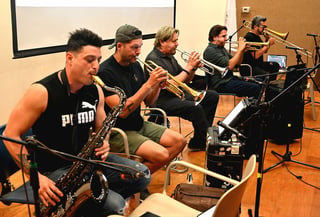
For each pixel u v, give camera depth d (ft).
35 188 4.79
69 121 6.53
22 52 11.42
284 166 11.54
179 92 9.97
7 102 11.21
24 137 6.86
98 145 6.57
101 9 14.76
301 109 12.94
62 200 6.23
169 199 6.62
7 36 10.90
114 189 7.32
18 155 6.10
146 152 8.54
